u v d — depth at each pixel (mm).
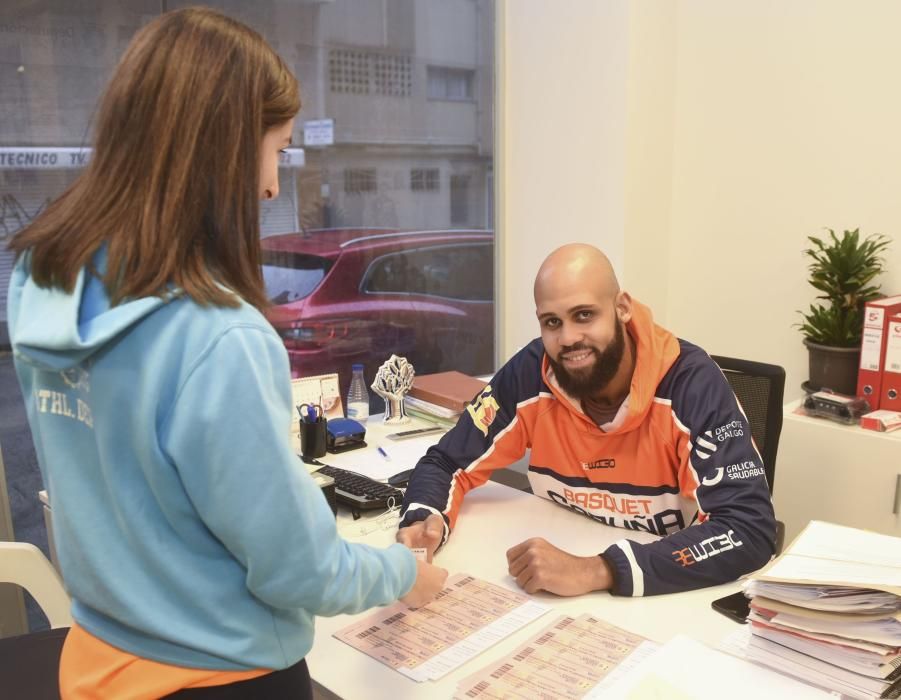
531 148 3047
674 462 1564
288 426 790
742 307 2871
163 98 738
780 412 1799
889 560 1087
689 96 2885
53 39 2180
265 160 838
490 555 1488
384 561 950
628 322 1561
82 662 853
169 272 735
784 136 2674
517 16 2990
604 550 1476
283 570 766
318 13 2646
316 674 1109
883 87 2428
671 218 3010
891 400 2311
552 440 1686
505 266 3238
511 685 1063
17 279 838
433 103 2977
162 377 729
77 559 815
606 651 1145
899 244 2463
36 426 855
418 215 3020
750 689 1029
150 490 769
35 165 2211
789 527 2451
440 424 2361
